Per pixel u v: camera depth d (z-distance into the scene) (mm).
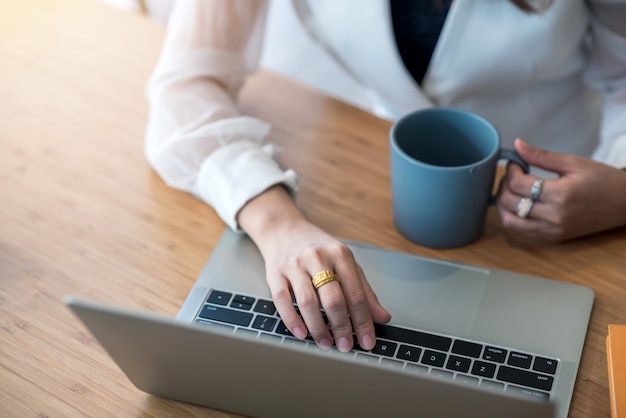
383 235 997
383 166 1098
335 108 1197
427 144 983
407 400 687
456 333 857
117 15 1393
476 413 667
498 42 1232
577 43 1300
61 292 933
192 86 1154
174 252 981
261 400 778
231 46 1208
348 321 847
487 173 901
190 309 895
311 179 1078
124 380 841
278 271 908
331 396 726
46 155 1123
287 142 1140
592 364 836
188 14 1194
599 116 1473
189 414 815
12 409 812
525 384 805
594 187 944
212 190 1013
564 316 877
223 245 979
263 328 870
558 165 960
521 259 961
